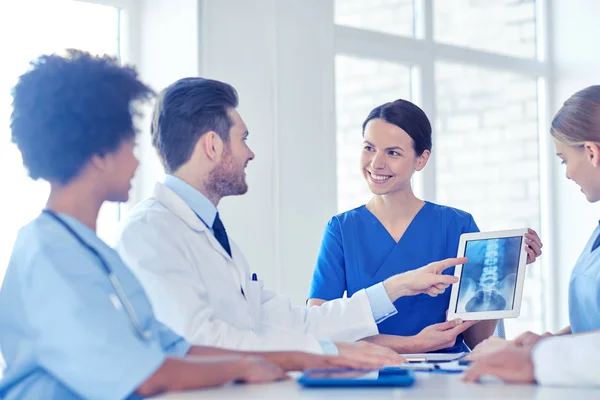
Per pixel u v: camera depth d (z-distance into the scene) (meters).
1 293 1.28
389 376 1.29
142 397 1.20
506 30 4.25
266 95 3.01
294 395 1.15
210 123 1.83
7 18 2.75
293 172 3.07
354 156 3.54
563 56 4.39
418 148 2.41
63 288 1.19
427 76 3.83
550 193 4.36
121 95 1.35
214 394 1.18
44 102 1.30
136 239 1.67
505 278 2.12
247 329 1.83
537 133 4.38
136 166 1.38
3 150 2.68
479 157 4.09
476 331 2.35
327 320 1.99
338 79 3.53
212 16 2.87
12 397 1.26
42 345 1.20
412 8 3.84
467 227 2.45
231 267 1.84
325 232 2.50
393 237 2.44
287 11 3.08
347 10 3.58
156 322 1.40
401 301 2.34
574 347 1.23
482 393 1.14
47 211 1.30
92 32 2.93
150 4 2.97
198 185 1.85
